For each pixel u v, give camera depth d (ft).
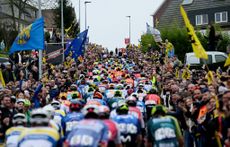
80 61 223.10
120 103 67.10
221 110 63.52
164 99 111.24
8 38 317.01
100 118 57.36
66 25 440.45
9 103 71.15
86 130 49.70
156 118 60.23
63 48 196.54
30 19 435.12
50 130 49.06
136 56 290.76
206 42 250.78
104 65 232.73
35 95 93.76
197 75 129.29
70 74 168.25
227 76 84.79
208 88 79.71
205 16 344.28
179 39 273.13
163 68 169.78
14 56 174.91
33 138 48.37
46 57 188.75
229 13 333.21
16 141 57.00
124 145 65.36
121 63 254.88
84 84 136.46
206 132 68.18
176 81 116.06
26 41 115.24
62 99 97.86
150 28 237.04
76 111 68.74
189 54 163.53
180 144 60.13
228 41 258.16
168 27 299.79
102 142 50.03
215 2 339.16
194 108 73.56
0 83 106.01
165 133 58.95
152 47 304.30
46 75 144.66
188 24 77.56
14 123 58.34
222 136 62.59
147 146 61.62
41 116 49.39
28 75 149.48
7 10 390.01
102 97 100.99
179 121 76.74
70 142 49.26
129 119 65.87
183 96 81.76
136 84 142.82
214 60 164.86
